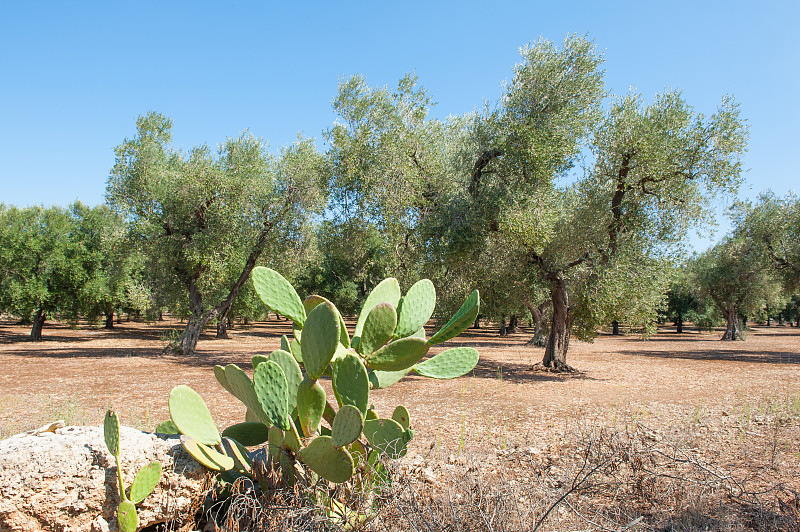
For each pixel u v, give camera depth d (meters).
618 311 13.29
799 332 46.72
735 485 3.79
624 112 13.31
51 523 2.54
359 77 15.52
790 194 23.86
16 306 24.27
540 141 12.73
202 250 16.95
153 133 18.97
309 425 3.05
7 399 9.36
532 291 14.98
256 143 18.64
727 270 30.73
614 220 13.67
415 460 4.60
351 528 2.71
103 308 29.22
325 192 17.33
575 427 6.74
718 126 12.79
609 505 3.50
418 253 15.34
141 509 2.73
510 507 2.91
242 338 30.08
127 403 9.02
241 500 2.74
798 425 6.70
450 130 17.41
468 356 3.79
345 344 3.58
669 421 7.24
